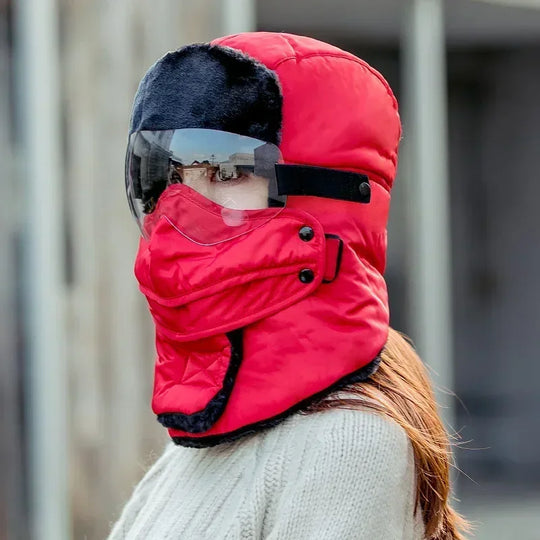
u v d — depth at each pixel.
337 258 1.52
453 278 7.48
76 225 3.96
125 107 3.98
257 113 1.55
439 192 5.34
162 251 1.54
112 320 3.99
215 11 4.18
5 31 3.92
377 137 1.62
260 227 1.52
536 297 7.62
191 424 1.49
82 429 3.97
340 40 5.61
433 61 5.32
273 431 1.48
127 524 1.76
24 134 3.92
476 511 6.34
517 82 7.18
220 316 1.50
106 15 3.95
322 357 1.48
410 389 1.58
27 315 3.92
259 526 1.43
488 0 5.33
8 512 3.90
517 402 7.59
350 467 1.41
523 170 7.46
